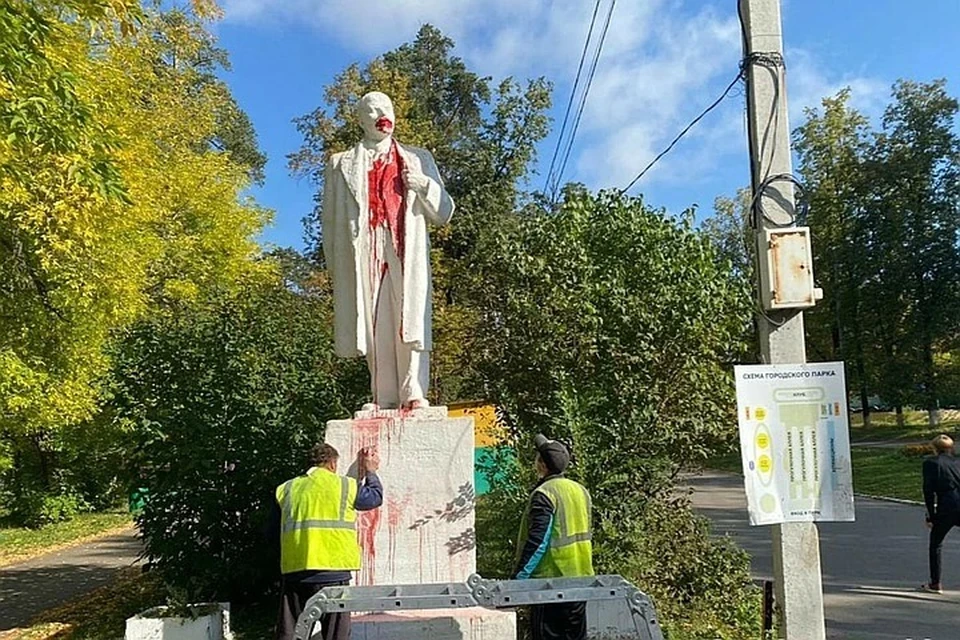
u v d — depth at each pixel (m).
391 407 6.99
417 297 6.93
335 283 7.10
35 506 19.92
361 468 6.47
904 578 10.78
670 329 9.11
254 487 9.03
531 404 9.04
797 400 4.70
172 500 9.03
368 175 7.05
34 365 12.72
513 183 27.14
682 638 7.20
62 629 8.91
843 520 4.63
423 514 6.48
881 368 40.09
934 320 39.03
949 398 42.78
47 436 19.36
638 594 3.58
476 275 10.38
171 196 20.17
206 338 9.69
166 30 20.50
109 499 22.36
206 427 9.09
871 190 40.28
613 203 9.97
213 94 24.56
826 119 41.94
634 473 7.86
